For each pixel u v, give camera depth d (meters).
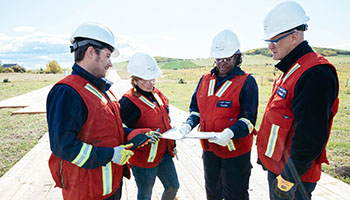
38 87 20.45
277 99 1.67
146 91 2.10
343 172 3.55
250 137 2.20
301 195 1.56
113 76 35.31
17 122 7.12
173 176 2.23
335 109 1.55
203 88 2.30
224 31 2.11
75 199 1.46
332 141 5.20
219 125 2.14
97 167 1.48
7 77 37.16
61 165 1.49
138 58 2.02
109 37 1.54
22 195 2.95
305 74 1.44
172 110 8.69
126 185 3.27
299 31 1.58
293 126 1.58
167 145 2.19
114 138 1.55
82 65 1.50
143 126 2.08
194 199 2.84
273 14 1.64
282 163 1.63
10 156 4.48
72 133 1.33
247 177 2.25
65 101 1.32
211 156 2.32
